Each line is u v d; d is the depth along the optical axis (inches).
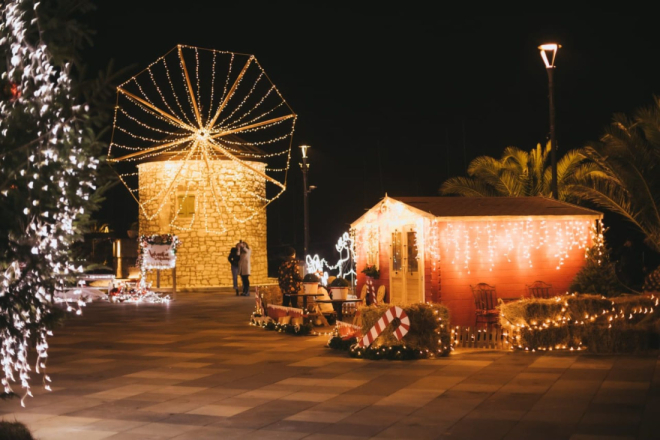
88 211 259.1
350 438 311.3
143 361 528.4
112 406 383.2
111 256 1589.6
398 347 508.4
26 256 248.1
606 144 759.7
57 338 661.3
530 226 679.7
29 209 246.1
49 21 253.8
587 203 1177.4
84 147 252.4
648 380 416.5
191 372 480.1
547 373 444.8
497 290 668.7
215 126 1449.3
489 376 439.8
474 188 1232.2
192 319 821.2
